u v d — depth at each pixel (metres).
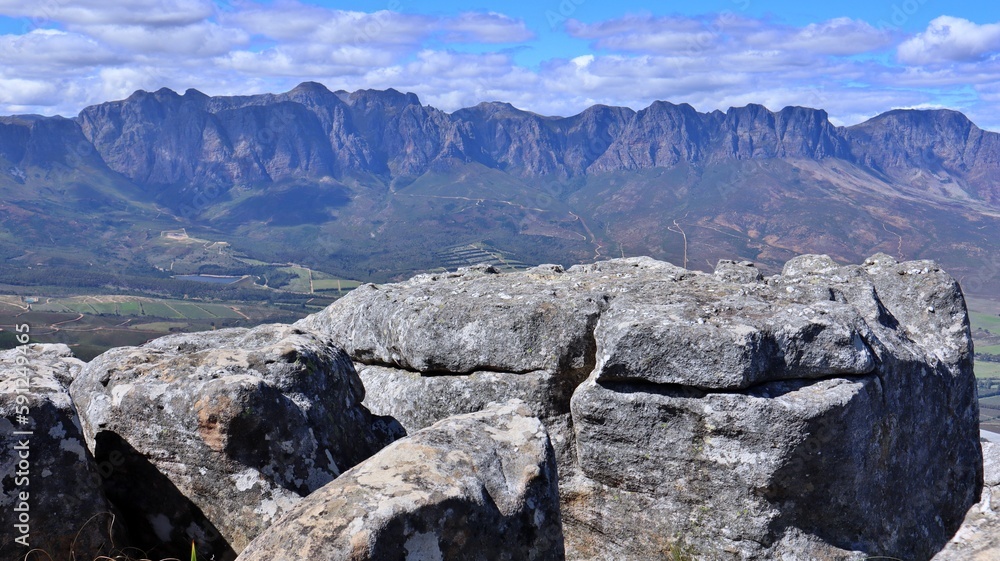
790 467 6.00
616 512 6.79
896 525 6.86
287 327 6.99
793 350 6.23
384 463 4.45
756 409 5.98
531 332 7.25
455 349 7.58
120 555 5.09
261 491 5.34
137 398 5.59
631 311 6.61
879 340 6.83
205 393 5.38
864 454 6.27
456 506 4.26
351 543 3.81
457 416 5.27
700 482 6.32
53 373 5.79
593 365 7.14
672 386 6.36
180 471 5.48
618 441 6.60
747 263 9.23
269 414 5.41
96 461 5.64
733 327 6.15
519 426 5.18
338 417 6.24
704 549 6.38
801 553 6.16
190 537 5.45
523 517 4.64
